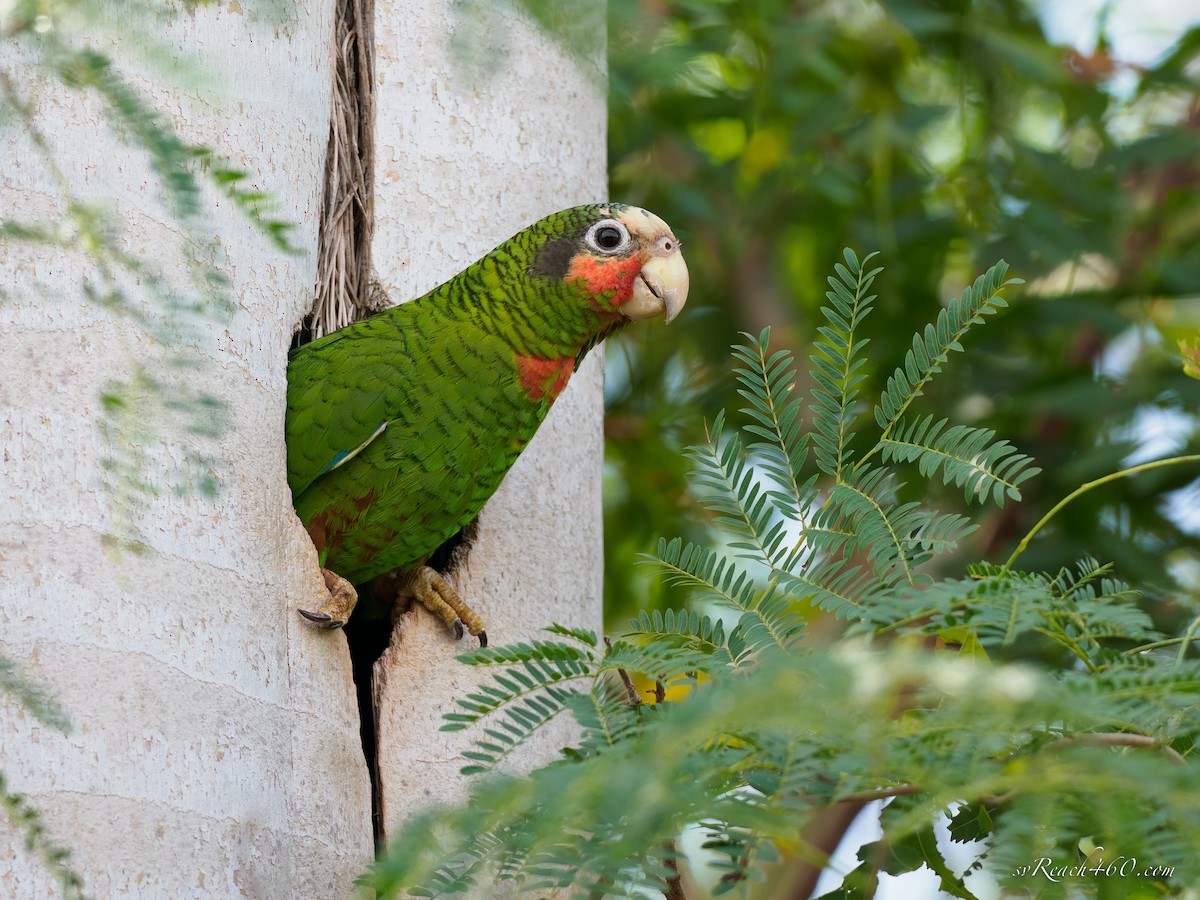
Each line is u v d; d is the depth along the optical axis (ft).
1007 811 14.87
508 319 24.52
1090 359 37.52
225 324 19.52
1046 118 41.39
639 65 28.76
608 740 15.51
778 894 28.96
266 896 17.98
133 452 16.70
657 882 14.07
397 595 24.97
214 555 18.69
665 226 25.54
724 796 14.48
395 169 25.27
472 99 25.88
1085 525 32.89
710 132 41.86
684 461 37.17
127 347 17.87
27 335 17.63
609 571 37.27
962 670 13.32
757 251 39.52
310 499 23.89
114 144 18.66
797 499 18.80
